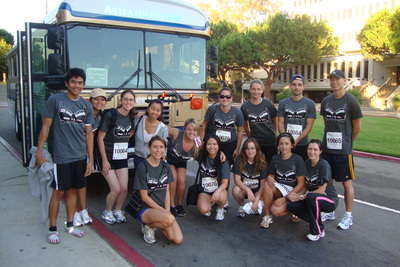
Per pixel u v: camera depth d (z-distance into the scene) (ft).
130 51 20.80
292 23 117.91
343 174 16.40
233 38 125.90
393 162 31.19
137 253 13.52
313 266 13.08
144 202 14.65
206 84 23.85
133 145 19.70
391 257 13.84
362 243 15.03
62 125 13.48
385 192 22.34
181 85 22.61
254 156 16.97
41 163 13.55
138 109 20.93
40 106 22.84
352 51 141.28
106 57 20.04
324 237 15.60
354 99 16.02
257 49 122.62
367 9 144.66
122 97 16.05
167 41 22.03
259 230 16.37
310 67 149.79
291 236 15.74
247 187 17.15
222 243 14.92
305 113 17.75
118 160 16.51
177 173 17.58
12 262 12.36
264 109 18.61
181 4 22.54
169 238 14.55
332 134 16.49
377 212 18.76
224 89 18.15
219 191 16.76
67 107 13.44
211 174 17.10
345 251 14.30
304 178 16.19
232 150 18.90
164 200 15.19
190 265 13.00
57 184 13.56
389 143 39.19
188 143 17.12
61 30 18.52
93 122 14.51
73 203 14.58
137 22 20.89
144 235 14.80
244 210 16.31
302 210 15.64
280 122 18.25
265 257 13.74
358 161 31.71
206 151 17.01
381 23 102.68
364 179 25.43
